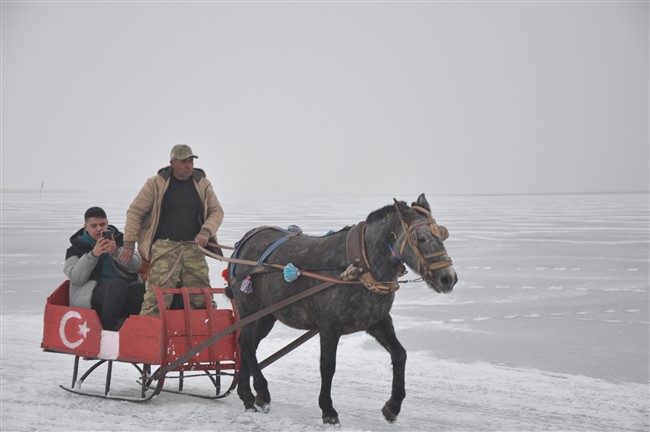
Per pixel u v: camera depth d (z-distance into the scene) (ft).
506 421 22.16
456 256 76.69
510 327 39.37
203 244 24.59
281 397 25.08
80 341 24.67
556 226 127.65
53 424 21.38
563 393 25.82
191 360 23.70
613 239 98.27
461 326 39.63
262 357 31.35
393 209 20.67
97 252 24.45
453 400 24.75
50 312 25.48
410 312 44.04
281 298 22.72
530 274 61.57
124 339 23.72
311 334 23.90
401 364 21.50
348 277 20.56
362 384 26.99
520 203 282.97
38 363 29.81
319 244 22.39
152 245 24.91
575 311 44.14
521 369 30.12
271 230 25.08
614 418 22.72
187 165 24.67
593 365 31.04
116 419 21.90
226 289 25.22
